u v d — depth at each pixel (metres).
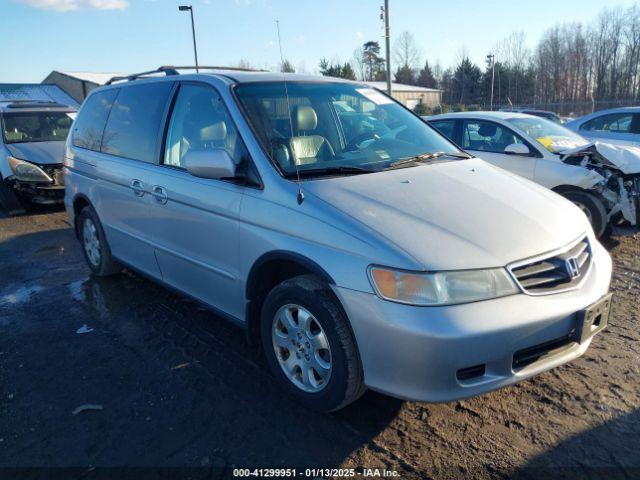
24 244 7.29
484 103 63.28
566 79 58.16
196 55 21.02
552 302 2.70
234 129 3.54
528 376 2.68
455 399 2.55
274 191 3.15
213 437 2.93
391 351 2.57
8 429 3.06
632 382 3.35
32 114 10.23
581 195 6.24
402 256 2.58
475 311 2.53
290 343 3.13
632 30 52.12
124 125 4.75
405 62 60.72
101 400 3.32
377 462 2.70
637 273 5.42
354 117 4.07
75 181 5.52
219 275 3.61
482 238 2.74
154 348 3.98
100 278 5.61
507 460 2.69
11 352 4.01
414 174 3.40
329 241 2.81
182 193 3.81
